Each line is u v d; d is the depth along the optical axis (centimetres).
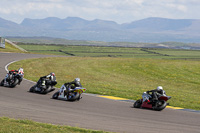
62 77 4928
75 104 2286
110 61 8931
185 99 3044
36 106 2031
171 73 7419
